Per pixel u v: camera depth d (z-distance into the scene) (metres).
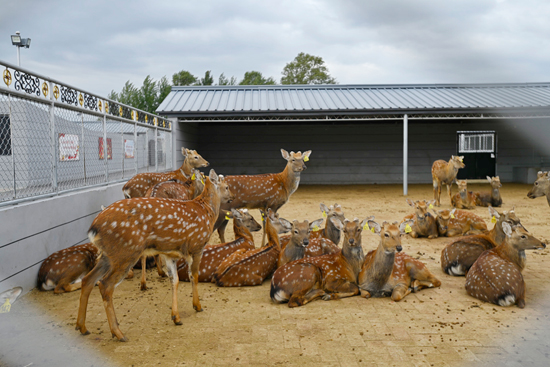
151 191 6.12
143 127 10.84
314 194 16.50
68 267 4.99
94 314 4.34
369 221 4.80
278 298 4.61
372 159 21.28
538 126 20.98
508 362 3.27
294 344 3.63
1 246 4.45
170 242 4.01
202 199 4.56
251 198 7.59
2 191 4.71
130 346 3.60
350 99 17.44
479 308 4.45
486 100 16.89
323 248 5.86
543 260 6.46
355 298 4.82
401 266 5.01
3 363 3.29
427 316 4.24
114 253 3.65
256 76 45.59
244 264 5.33
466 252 5.57
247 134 21.03
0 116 4.67
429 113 15.53
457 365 3.24
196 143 19.56
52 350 3.52
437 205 12.57
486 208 12.08
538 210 11.42
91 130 7.16
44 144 5.52
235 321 4.16
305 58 45.94
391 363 3.28
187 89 19.05
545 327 3.93
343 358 3.37
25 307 4.48
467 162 21.22
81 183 6.72
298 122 21.06
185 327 4.01
